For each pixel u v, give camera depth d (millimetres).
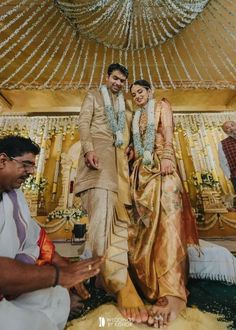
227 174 4113
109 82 1949
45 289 969
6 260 842
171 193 1605
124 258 1470
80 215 3422
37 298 940
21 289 845
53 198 4113
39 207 3869
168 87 4344
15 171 1043
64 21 3270
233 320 1193
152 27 3293
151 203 1628
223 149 4234
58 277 912
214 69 4035
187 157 4820
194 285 1584
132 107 2055
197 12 3098
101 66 4016
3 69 4105
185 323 1188
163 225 1536
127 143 1843
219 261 1771
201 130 5109
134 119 1907
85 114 1777
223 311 1264
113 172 1620
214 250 1828
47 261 1164
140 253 1556
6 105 4875
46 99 4699
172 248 1450
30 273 860
